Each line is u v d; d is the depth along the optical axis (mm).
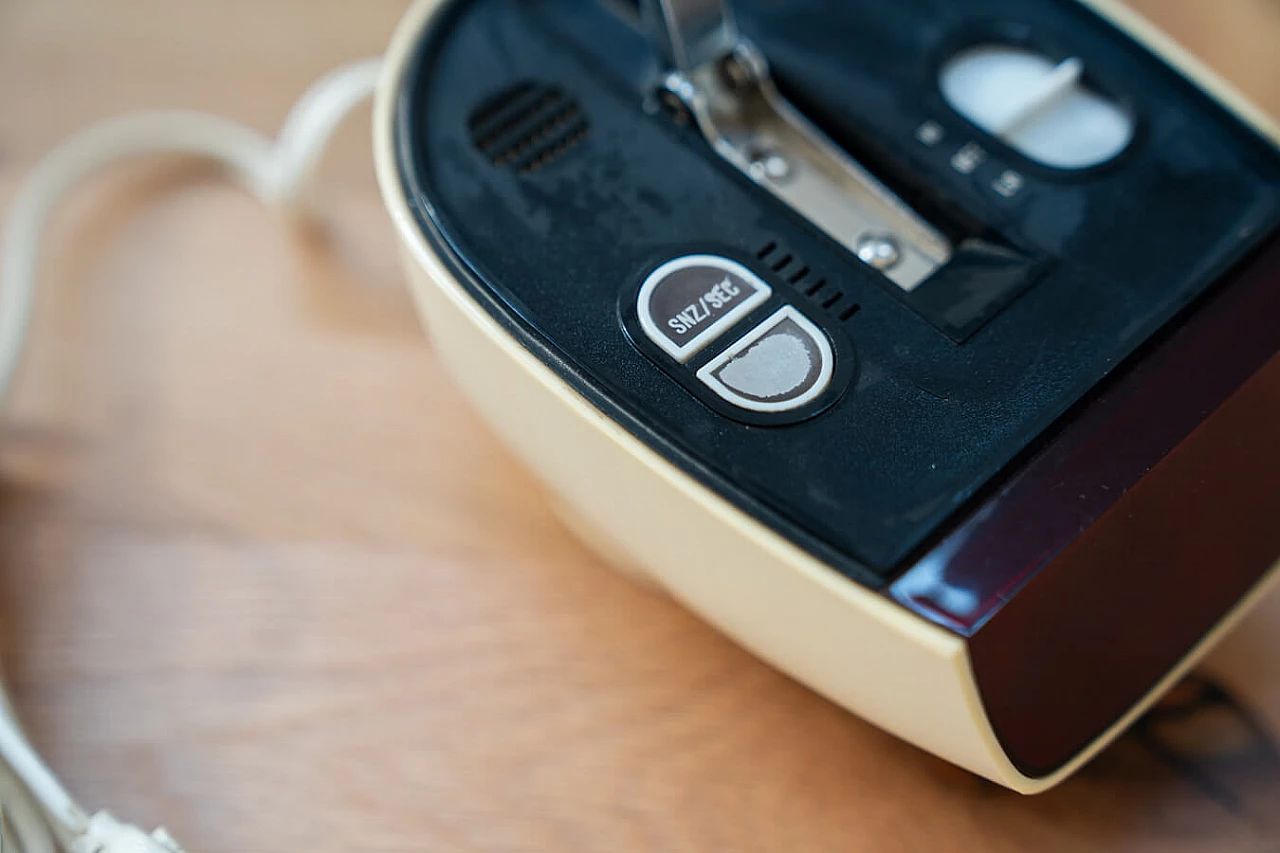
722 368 354
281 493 404
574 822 372
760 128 391
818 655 350
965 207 375
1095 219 371
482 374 366
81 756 380
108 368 417
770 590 344
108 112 442
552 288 361
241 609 393
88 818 359
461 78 384
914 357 356
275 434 409
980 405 351
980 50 392
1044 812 370
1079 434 348
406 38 385
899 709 347
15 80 446
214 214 434
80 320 422
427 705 383
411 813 374
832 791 374
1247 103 380
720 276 363
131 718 383
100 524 401
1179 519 351
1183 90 383
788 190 384
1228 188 373
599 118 381
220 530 400
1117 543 344
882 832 370
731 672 384
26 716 384
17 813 355
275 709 384
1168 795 370
